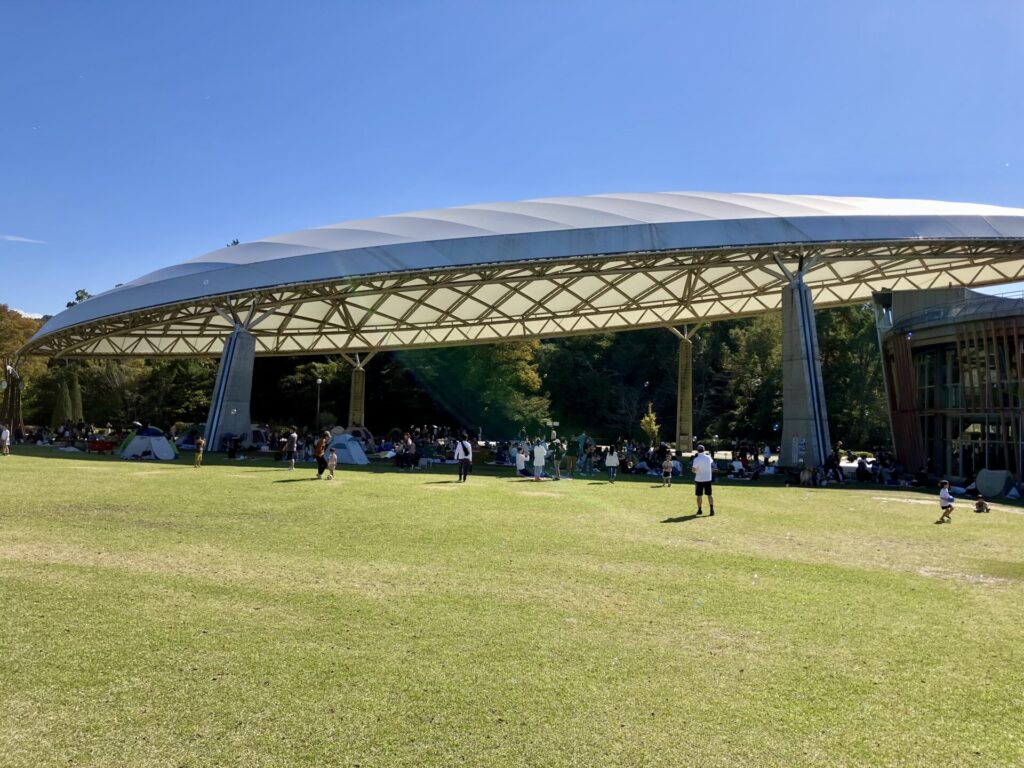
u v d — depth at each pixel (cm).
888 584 1055
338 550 1198
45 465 2650
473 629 792
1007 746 543
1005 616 889
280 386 7712
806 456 3338
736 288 5309
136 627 761
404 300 4900
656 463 3644
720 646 758
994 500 2439
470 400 7494
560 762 502
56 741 512
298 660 682
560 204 3784
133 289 3766
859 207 3750
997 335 3039
